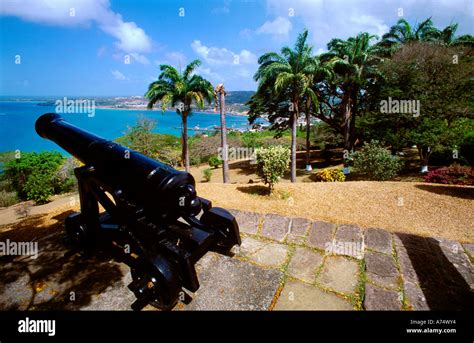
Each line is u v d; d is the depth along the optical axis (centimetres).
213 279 286
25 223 456
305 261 324
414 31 1828
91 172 296
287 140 2862
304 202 662
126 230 270
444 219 521
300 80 1259
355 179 1300
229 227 300
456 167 910
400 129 1395
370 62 1694
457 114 1256
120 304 249
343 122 2031
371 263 318
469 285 278
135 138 1636
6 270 300
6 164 1372
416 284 279
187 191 255
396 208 592
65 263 313
